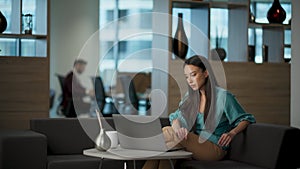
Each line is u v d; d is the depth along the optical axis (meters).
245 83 6.66
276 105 6.82
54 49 10.80
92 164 4.41
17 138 4.20
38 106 6.14
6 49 6.62
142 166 4.62
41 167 4.28
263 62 6.80
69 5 10.86
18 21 6.17
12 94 6.06
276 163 4.13
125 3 12.91
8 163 4.17
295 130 4.17
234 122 4.61
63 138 4.85
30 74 6.11
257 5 7.75
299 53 5.23
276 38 6.95
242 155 4.48
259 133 4.34
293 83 5.32
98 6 11.09
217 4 6.69
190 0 6.44
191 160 4.52
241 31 6.79
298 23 5.26
